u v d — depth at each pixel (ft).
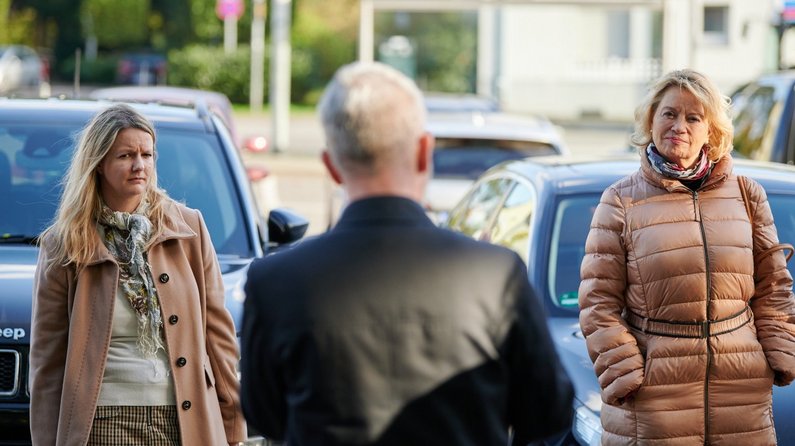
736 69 120.88
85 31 204.74
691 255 16.06
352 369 10.39
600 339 16.26
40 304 15.66
